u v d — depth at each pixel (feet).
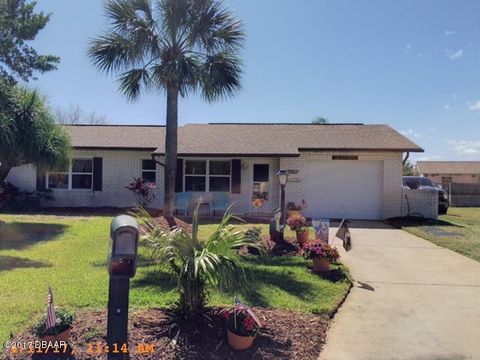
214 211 53.36
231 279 14.88
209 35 39.93
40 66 79.77
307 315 17.17
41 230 37.22
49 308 12.59
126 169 58.23
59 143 41.63
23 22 77.36
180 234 15.33
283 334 14.92
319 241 26.00
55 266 24.73
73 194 58.49
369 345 15.05
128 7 38.52
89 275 22.44
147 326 14.65
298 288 20.85
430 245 35.40
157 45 38.99
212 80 39.91
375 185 54.24
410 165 146.72
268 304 18.12
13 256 27.20
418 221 49.96
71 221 43.32
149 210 53.36
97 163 58.18
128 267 12.42
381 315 18.16
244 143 55.93
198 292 15.15
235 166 54.95
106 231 36.86
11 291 19.19
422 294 21.35
